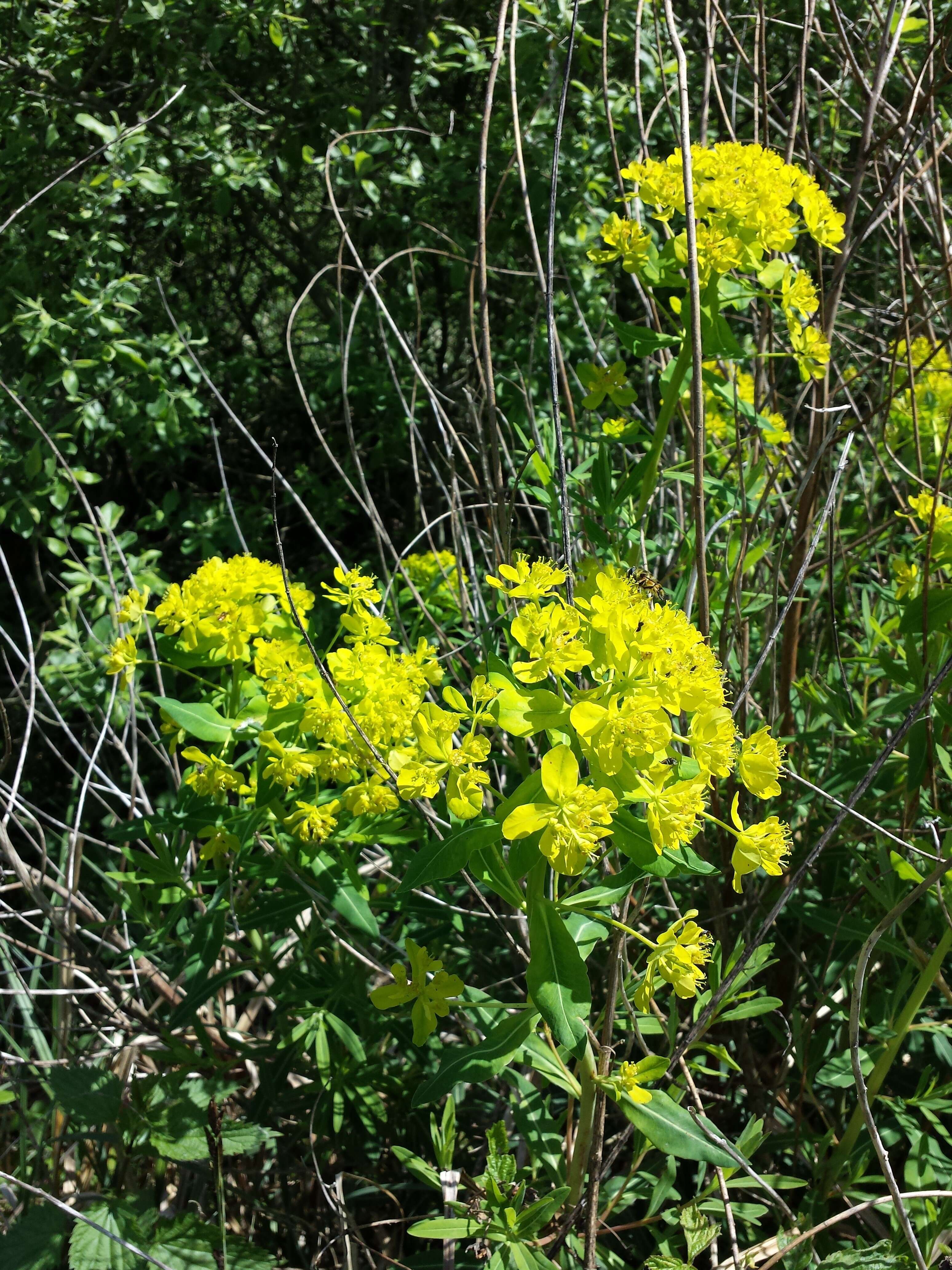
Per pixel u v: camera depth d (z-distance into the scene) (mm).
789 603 1665
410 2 4164
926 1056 2225
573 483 2268
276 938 2406
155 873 2094
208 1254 1633
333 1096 2045
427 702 1740
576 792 1332
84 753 2439
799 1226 1797
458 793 1450
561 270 3820
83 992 2229
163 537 4707
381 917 2287
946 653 2100
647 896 1913
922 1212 1759
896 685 2498
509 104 3875
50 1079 1835
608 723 1344
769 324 2420
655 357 2996
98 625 3375
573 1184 1685
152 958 2375
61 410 3750
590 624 1453
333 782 2049
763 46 2205
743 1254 1680
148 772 3754
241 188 4098
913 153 2230
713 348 2055
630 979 1810
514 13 1966
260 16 3752
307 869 1909
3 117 3697
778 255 2334
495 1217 1587
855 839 2129
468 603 2510
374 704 1764
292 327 4828
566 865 1323
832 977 2133
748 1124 2045
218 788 1888
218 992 2514
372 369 4242
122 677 3186
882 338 2910
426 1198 2113
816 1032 2160
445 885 2377
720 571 2363
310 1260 2051
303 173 4312
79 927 2344
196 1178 2107
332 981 2121
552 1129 1839
